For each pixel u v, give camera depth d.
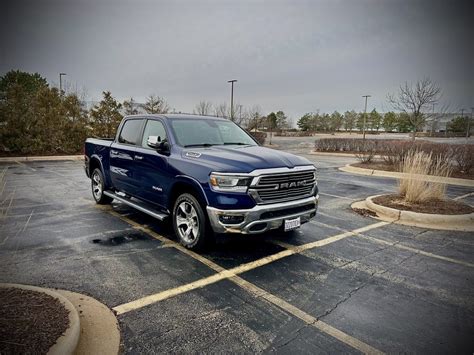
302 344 2.67
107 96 21.34
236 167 4.19
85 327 2.79
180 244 4.91
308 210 4.73
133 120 6.38
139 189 5.70
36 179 10.84
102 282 3.65
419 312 3.19
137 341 2.65
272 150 5.24
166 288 3.55
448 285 3.77
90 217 6.34
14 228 5.52
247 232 4.12
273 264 4.27
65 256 4.37
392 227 6.08
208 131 5.70
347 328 2.90
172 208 5.01
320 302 3.34
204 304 3.25
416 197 7.42
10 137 17.45
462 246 5.09
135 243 4.93
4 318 2.64
